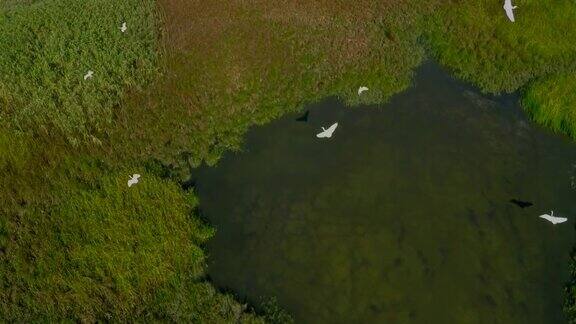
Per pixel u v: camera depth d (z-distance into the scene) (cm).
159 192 1881
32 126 2127
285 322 1560
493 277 1628
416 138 2039
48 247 1744
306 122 2120
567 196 1814
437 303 1584
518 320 1535
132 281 1658
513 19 2253
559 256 1661
